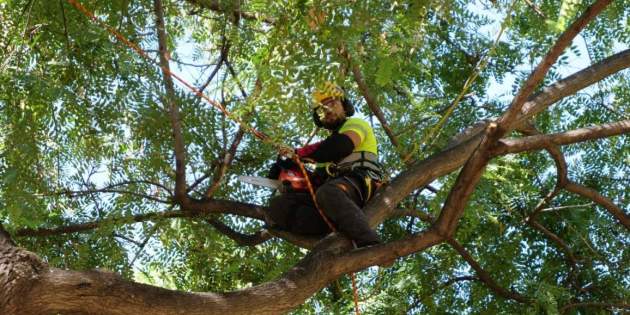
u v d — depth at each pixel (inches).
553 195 257.6
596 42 258.4
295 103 139.5
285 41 140.1
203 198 223.0
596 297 273.0
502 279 263.3
